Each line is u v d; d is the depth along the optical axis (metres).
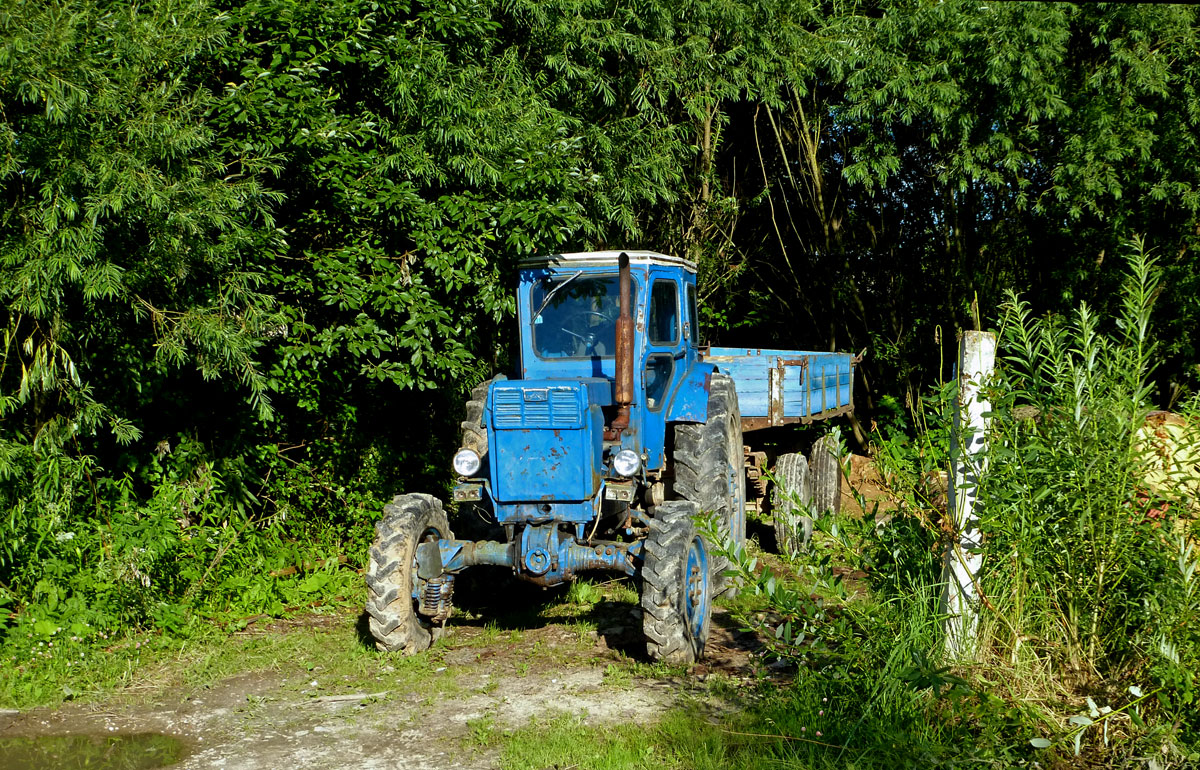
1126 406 4.48
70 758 4.45
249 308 6.24
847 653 4.66
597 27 10.55
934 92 11.07
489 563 5.82
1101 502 4.38
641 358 6.43
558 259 6.66
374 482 8.20
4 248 5.57
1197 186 11.36
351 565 7.84
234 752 4.50
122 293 5.79
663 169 11.05
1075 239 12.33
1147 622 4.22
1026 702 4.17
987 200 12.80
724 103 13.76
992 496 4.55
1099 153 11.01
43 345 6.00
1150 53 11.00
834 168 13.97
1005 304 5.19
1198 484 4.49
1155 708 4.10
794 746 4.27
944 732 4.27
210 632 6.24
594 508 5.79
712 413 7.02
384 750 4.50
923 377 14.20
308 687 5.36
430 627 6.09
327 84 7.12
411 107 7.04
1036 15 10.62
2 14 5.10
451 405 9.39
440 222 7.00
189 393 7.52
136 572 6.27
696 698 5.00
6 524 5.87
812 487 9.30
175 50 5.83
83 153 5.41
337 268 6.79
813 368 9.29
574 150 8.90
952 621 4.67
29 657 5.56
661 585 5.34
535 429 5.72
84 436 7.05
